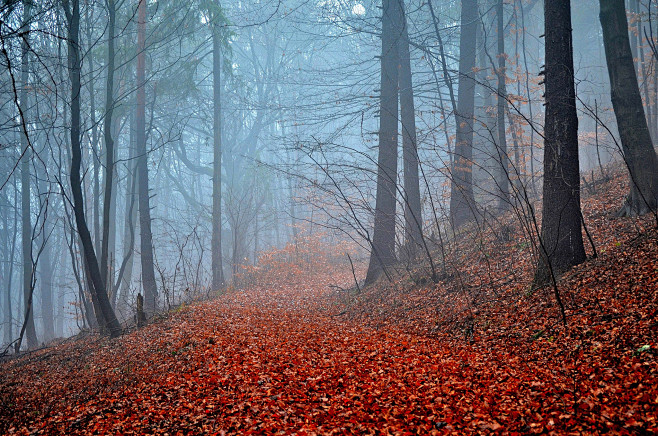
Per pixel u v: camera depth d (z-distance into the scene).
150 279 21.12
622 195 13.54
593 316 7.87
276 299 19.39
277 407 6.51
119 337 14.25
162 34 25.23
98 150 31.05
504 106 17.88
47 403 9.45
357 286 16.69
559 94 10.25
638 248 9.48
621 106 11.98
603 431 4.74
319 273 27.77
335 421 5.88
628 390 5.41
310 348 9.61
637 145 11.75
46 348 18.09
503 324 9.20
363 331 11.32
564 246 10.23
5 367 14.93
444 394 6.35
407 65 19.62
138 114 21.77
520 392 6.05
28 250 25.45
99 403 8.33
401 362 8.10
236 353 9.48
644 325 6.91
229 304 17.53
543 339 7.93
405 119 18.80
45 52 22.28
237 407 6.73
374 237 17.80
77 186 14.45
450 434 5.18
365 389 6.88
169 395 7.85
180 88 27.36
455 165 18.64
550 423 4.98
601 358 6.55
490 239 14.56
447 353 8.48
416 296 13.16
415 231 17.75
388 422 5.66
